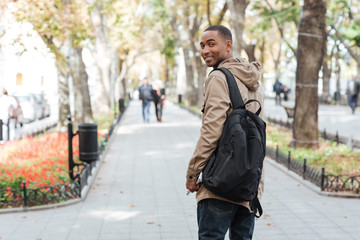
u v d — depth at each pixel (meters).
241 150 2.72
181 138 15.80
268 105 36.25
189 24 29.03
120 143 14.48
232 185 2.73
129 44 30.98
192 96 33.31
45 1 10.76
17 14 10.15
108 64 26.25
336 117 23.86
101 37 25.34
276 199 7.41
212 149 2.83
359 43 17.52
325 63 37.97
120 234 5.66
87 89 18.59
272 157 11.23
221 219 2.90
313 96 12.38
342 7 17.73
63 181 8.30
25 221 6.21
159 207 6.98
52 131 16.70
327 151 11.81
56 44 14.34
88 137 8.46
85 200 7.42
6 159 9.50
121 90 47.22
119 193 7.93
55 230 5.82
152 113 28.39
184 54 33.12
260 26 20.64
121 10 24.05
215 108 2.82
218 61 3.09
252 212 2.99
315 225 6.00
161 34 44.72
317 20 12.12
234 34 15.84
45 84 29.31
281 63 60.88
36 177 8.02
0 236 5.58
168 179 9.13
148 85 21.33
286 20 19.98
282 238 5.50
